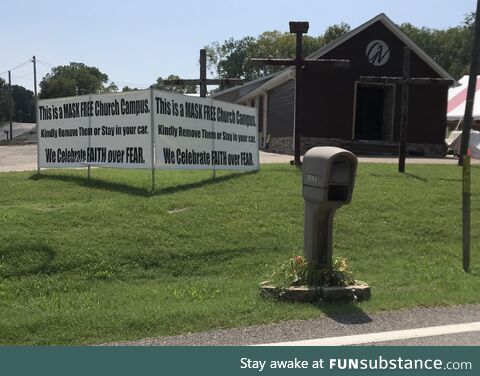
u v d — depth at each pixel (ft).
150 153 34.40
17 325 17.11
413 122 80.38
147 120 34.60
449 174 45.44
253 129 43.70
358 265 25.40
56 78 306.14
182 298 20.57
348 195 19.42
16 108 375.45
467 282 22.88
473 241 29.60
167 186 34.91
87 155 38.40
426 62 79.97
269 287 19.90
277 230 28.04
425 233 29.86
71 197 32.19
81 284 21.94
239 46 262.26
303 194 20.08
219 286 22.06
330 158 18.86
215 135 39.75
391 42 78.84
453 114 93.20
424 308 19.03
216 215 29.14
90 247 24.16
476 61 55.47
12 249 23.25
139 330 16.76
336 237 28.32
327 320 17.53
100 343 15.92
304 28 48.03
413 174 44.29
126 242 24.97
